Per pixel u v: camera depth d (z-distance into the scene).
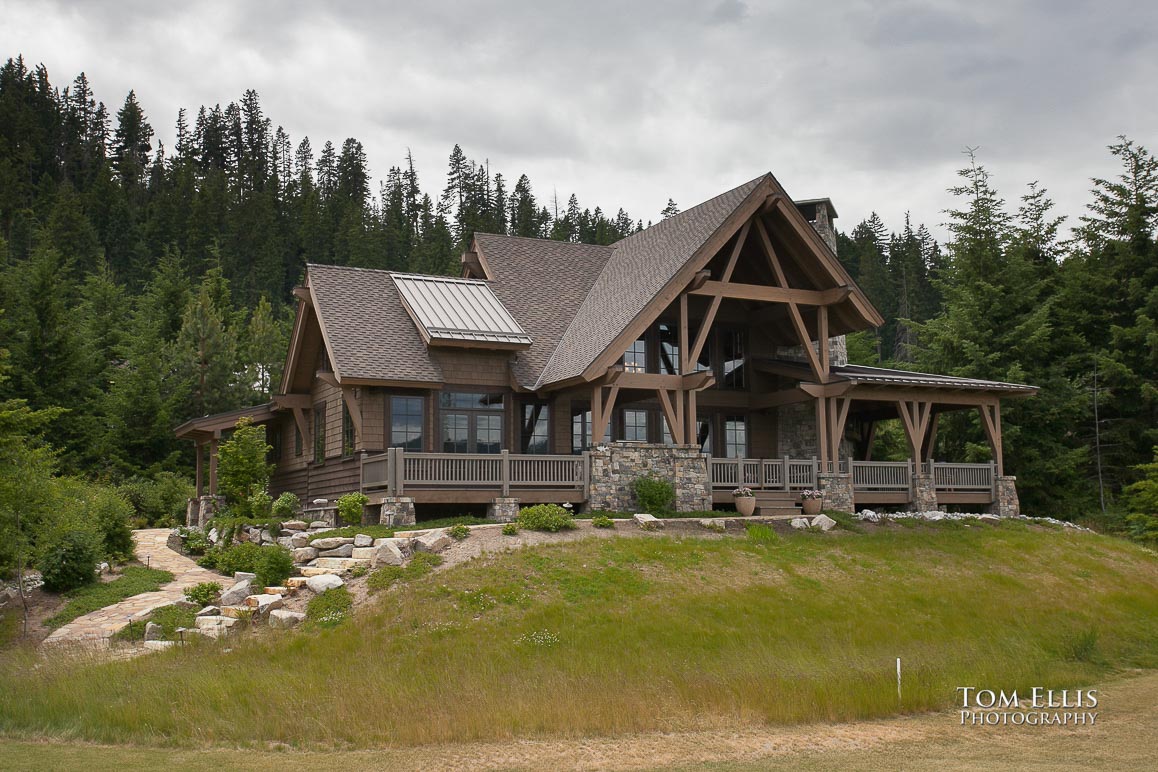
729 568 21.12
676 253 27.55
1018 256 44.50
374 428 25.28
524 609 17.81
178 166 108.06
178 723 12.58
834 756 11.98
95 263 72.62
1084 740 13.16
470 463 24.00
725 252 31.22
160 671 14.31
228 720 12.67
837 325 30.45
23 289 45.03
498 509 23.95
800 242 28.77
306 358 29.23
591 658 15.83
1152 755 12.26
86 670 14.25
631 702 13.48
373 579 18.91
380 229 95.75
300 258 89.12
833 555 23.25
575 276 32.59
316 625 17.23
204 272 76.50
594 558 20.44
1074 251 47.31
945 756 12.09
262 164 129.62
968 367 42.94
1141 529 36.50
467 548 20.56
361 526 23.00
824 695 14.40
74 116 117.50
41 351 40.03
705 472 26.55
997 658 17.81
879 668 16.11
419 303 27.30
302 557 20.64
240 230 85.19
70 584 19.94
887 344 83.00
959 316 44.31
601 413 25.59
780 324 31.48
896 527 27.08
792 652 16.95
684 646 16.92
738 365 31.72
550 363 27.67
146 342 45.84
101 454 39.00
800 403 31.08
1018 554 26.03
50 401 39.28
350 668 14.92
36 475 19.02
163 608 18.25
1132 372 42.47
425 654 15.80
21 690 13.54
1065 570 25.39
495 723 12.75
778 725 13.68
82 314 51.12
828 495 28.38
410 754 11.74
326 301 27.14
